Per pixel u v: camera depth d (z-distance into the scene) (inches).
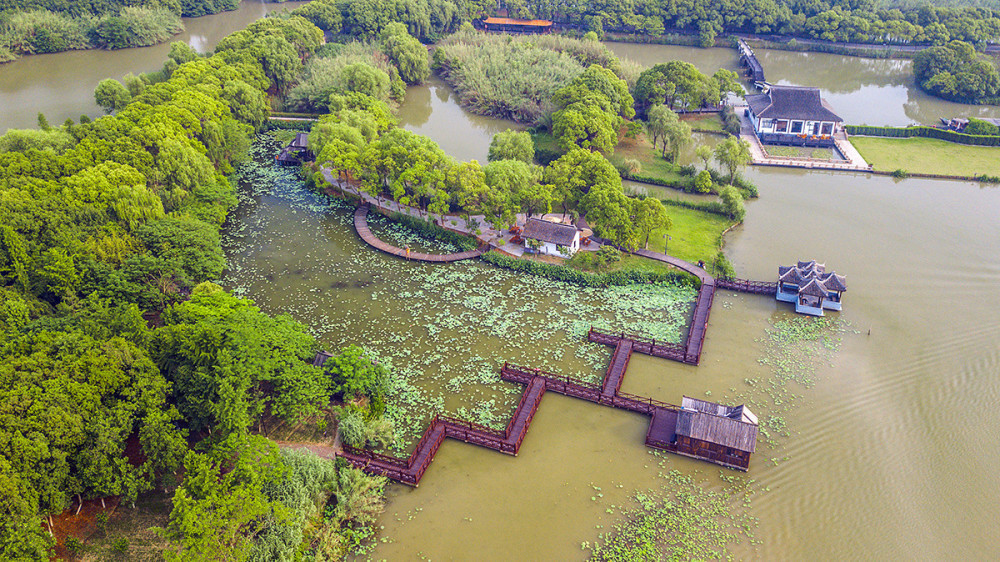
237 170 4771.2
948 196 4320.9
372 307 3280.0
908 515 2186.3
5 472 1784.0
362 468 2348.7
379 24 7514.8
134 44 7460.6
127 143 3777.1
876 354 2913.4
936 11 7214.6
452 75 6560.0
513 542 2117.4
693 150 5123.0
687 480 2340.1
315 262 3666.3
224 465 2203.5
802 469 2365.9
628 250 3644.2
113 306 2842.0
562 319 3191.4
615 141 4739.2
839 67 7091.5
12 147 3686.0
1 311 2466.8
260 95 5452.8
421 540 2127.2
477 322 3171.8
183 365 2347.4
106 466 2014.0
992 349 2901.1
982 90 5915.4
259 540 1937.7
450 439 2534.5
